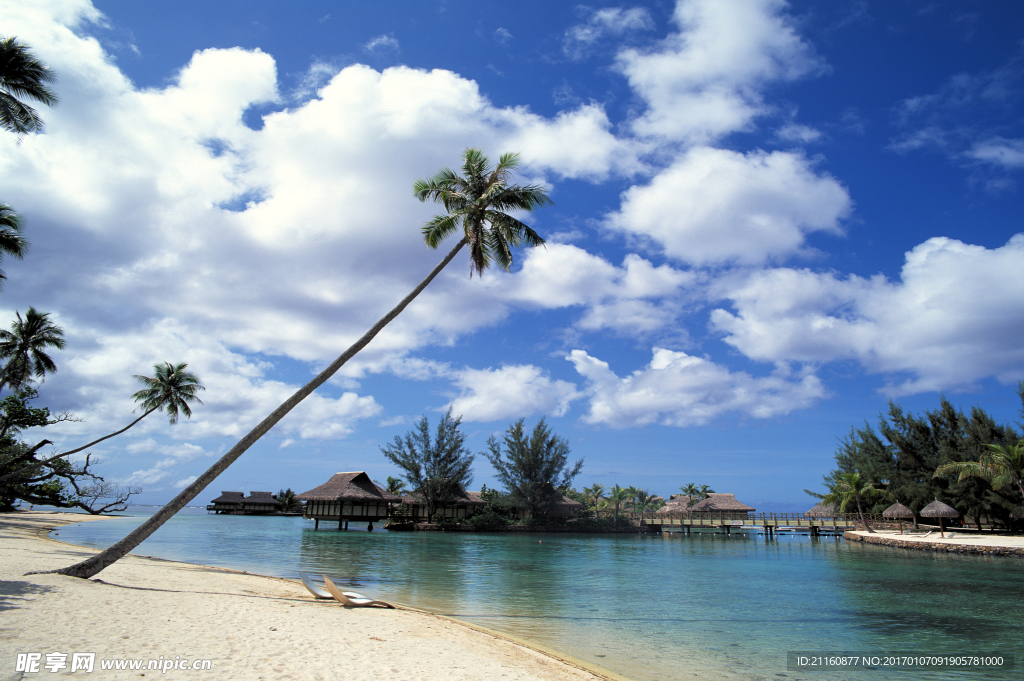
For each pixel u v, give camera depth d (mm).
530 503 64250
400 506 65750
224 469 14938
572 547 43000
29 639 7199
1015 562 31047
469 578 21812
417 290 19391
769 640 12477
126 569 15719
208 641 8086
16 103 23594
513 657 9633
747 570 26766
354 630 10078
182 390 44656
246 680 6578
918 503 50812
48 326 41406
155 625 8664
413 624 11398
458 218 22438
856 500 55312
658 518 69625
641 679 9352
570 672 9078
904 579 23469
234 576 17219
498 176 22266
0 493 44344
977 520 47812
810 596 18703
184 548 30625
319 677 7020
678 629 13461
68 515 61469
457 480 62094
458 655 9156
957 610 16250
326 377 16875
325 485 57219
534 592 18734
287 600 12836
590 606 16359
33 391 42406
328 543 37500
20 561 14219
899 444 53469
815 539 56031
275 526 61031
